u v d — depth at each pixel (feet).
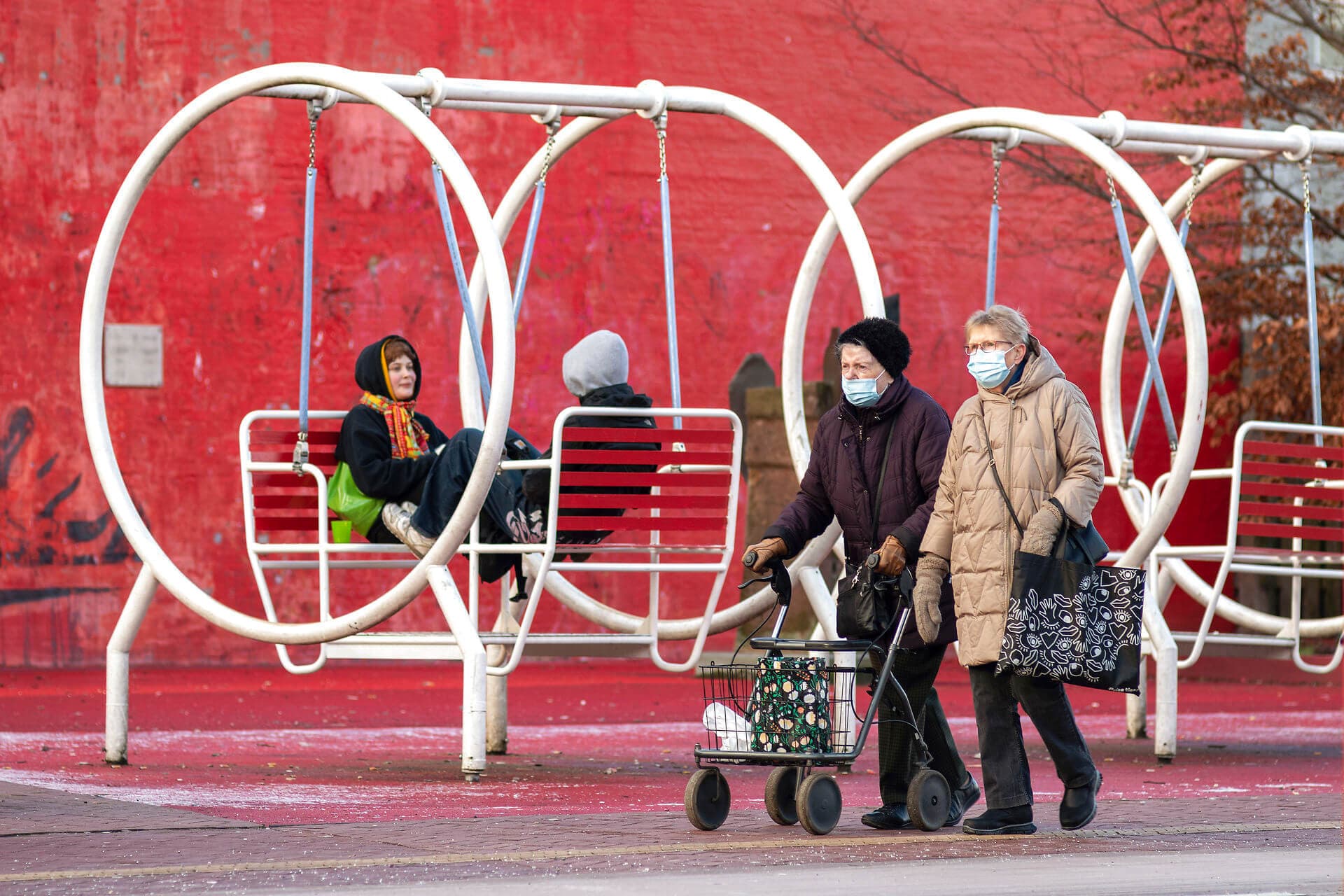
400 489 98.78
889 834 73.31
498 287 89.86
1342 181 226.58
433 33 201.46
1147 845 69.87
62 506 185.98
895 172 220.43
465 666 92.58
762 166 213.87
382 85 94.12
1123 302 137.59
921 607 73.41
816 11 217.15
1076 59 226.99
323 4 197.16
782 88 215.51
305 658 195.93
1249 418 225.15
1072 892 57.16
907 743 76.23
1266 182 220.02
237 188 193.77
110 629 187.11
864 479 76.89
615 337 102.94
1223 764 110.01
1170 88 219.82
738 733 75.72
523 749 116.88
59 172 187.42
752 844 68.33
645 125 209.36
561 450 95.14
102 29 189.47
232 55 193.98
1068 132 108.99
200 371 191.52
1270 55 219.41
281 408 194.39
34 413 185.37
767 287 213.25
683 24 211.61
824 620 102.94
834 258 216.95
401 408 101.81
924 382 220.23
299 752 111.04
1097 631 70.69
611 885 57.72
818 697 73.72
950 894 56.18
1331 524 211.20
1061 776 74.49
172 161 191.31
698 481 98.32
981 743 73.72
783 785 75.46
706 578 205.05
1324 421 217.36
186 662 189.98
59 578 185.47
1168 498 104.78
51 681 168.55
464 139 202.49
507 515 96.94
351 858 63.41
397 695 166.71
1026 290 225.56
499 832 71.51
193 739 118.73
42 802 78.74
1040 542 70.64
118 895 55.52
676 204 210.38
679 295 210.18
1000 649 71.51
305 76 95.76
